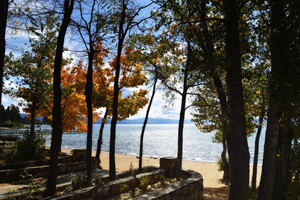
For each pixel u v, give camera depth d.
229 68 5.57
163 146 48.81
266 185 5.24
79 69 14.84
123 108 14.47
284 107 5.16
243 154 5.21
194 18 6.12
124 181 7.53
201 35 6.05
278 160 5.50
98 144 16.12
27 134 12.34
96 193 6.42
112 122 8.84
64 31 7.02
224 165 14.98
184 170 9.48
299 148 5.39
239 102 5.38
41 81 14.45
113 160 8.63
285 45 5.36
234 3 5.25
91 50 9.51
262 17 6.39
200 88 11.87
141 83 13.25
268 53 6.84
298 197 5.14
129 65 13.12
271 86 5.44
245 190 5.07
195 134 112.62
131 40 10.73
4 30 4.09
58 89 6.88
